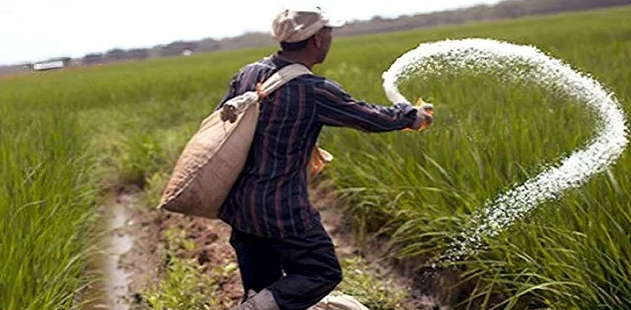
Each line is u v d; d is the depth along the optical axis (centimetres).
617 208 433
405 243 604
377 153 712
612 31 2200
